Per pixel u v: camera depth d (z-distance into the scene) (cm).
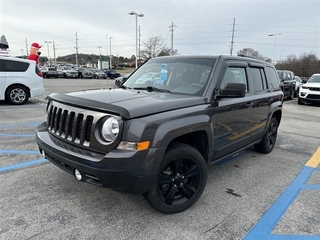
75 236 243
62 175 370
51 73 3712
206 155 316
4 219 263
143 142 235
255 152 527
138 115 237
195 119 280
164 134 246
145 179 241
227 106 335
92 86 2220
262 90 459
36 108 926
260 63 470
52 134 296
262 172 420
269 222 279
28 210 281
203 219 280
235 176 400
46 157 297
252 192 347
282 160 482
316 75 1431
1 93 955
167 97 296
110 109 238
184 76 349
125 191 244
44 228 252
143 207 297
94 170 233
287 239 253
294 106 1331
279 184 375
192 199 296
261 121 449
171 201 279
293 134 696
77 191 326
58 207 289
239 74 388
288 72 1670
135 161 233
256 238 252
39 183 344
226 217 286
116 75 4334
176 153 268
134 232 253
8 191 320
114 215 279
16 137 548
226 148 352
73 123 263
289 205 316
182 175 284
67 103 275
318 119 945
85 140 254
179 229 261
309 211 304
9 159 425
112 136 235
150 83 370
